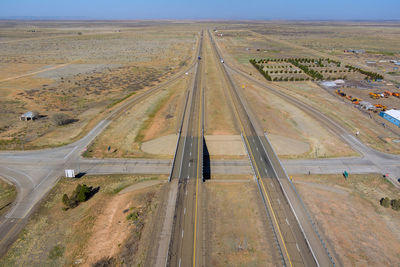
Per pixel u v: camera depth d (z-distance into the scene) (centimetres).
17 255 3694
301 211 4484
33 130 7312
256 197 4809
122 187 5119
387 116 8206
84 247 3812
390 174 5650
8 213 4453
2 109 8662
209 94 10300
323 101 9812
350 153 6419
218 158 6200
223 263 3516
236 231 4047
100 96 10169
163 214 4328
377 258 3659
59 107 9056
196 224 4144
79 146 6550
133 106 9081
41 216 4409
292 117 8412
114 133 7244
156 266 3441
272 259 3594
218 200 4716
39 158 6031
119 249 3703
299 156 6297
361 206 4716
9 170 5600
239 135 7075
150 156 6228
